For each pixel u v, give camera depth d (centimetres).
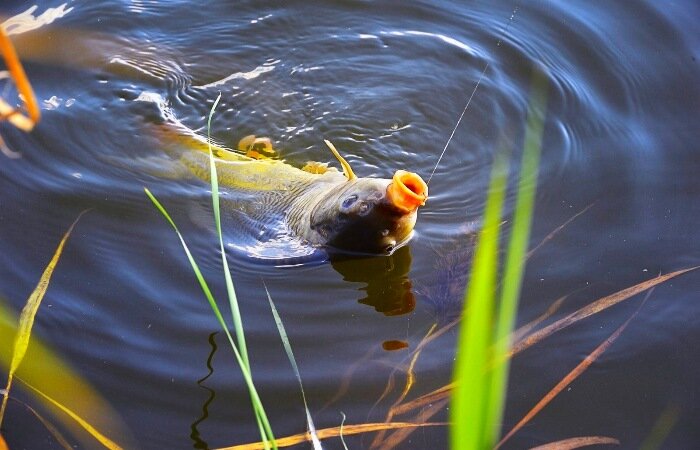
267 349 402
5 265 442
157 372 389
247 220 485
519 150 538
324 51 617
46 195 489
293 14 639
